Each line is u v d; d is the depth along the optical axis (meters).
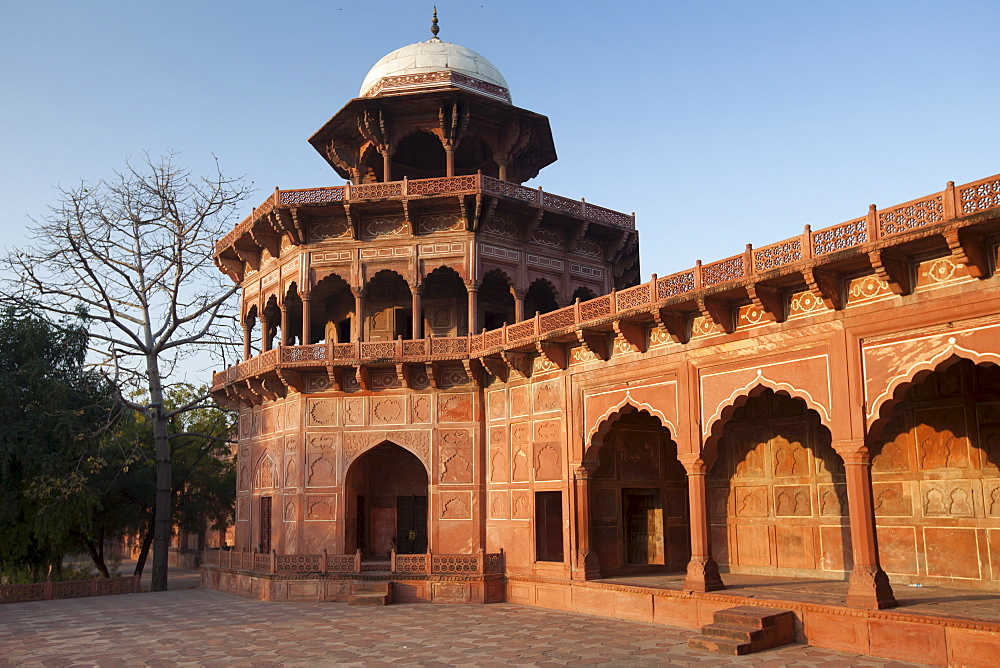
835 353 12.04
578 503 16.42
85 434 23.11
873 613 10.82
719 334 13.92
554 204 21.03
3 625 15.48
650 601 14.31
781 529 15.88
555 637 12.77
